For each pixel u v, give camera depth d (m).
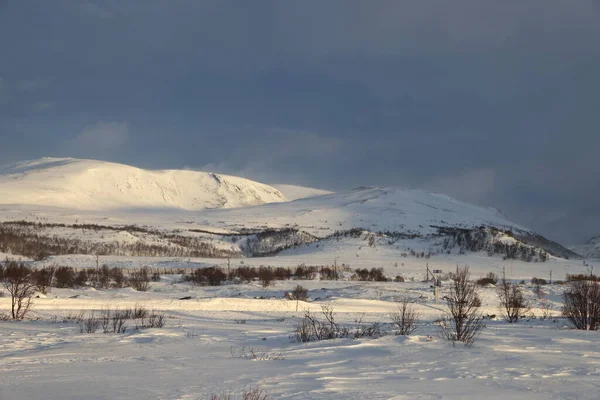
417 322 29.86
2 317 30.22
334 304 44.03
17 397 10.08
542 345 17.50
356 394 10.09
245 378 11.99
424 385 11.01
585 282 34.41
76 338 20.55
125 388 10.87
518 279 97.69
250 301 41.34
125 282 69.19
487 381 11.45
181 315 33.94
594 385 11.02
